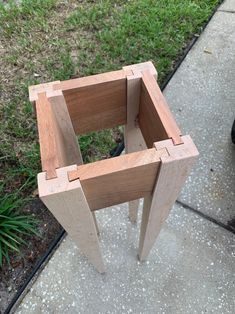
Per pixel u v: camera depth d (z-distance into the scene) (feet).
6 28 8.08
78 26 7.99
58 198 2.52
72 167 2.58
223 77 7.04
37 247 4.97
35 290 4.58
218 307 4.38
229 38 7.75
